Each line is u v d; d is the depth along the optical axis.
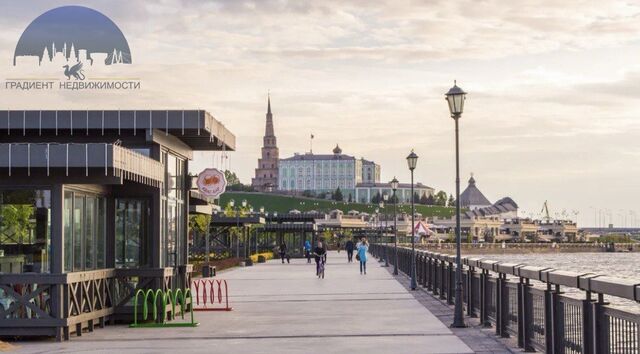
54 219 18.94
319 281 44.69
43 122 21.55
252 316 25.05
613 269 141.12
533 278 15.37
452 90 23.34
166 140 23.38
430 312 26.06
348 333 20.59
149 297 22.45
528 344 16.33
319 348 17.91
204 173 25.92
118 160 18.62
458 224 21.91
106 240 22.50
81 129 22.06
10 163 18.31
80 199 20.44
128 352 17.27
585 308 12.11
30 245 19.02
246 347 18.09
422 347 17.88
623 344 10.75
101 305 21.30
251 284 42.22
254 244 97.06
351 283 42.62
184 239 26.00
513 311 18.17
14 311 18.81
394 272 51.81
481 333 20.19
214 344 18.58
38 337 19.36
